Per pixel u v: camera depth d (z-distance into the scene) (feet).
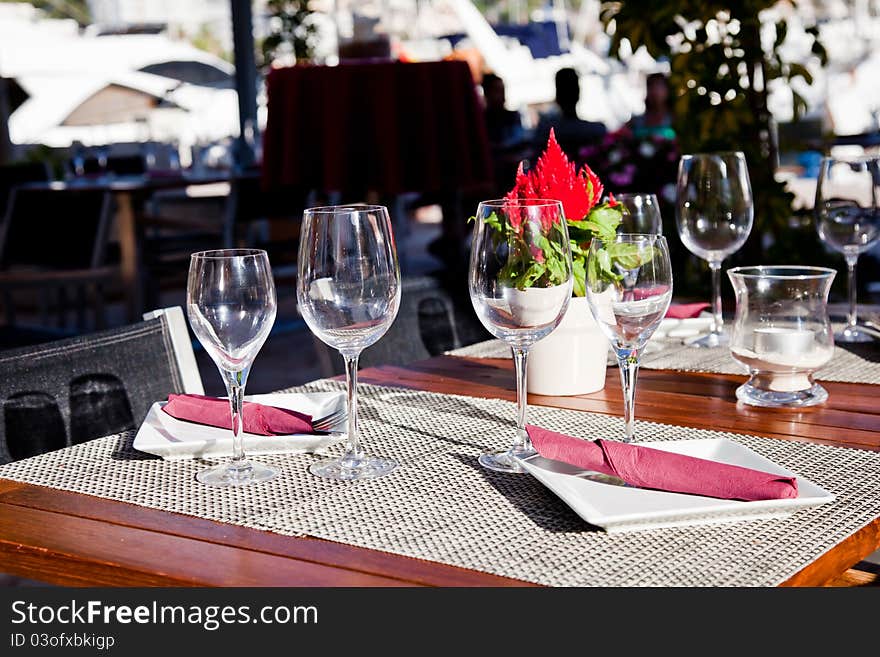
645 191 12.71
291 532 2.92
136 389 4.96
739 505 2.88
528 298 3.37
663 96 18.83
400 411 4.18
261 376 15.60
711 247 5.30
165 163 21.22
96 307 15.80
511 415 4.09
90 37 28.19
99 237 14.49
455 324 6.40
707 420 3.96
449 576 2.59
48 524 3.05
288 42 18.70
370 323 3.38
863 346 5.06
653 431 3.84
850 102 30.01
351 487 3.27
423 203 22.18
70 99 26.84
